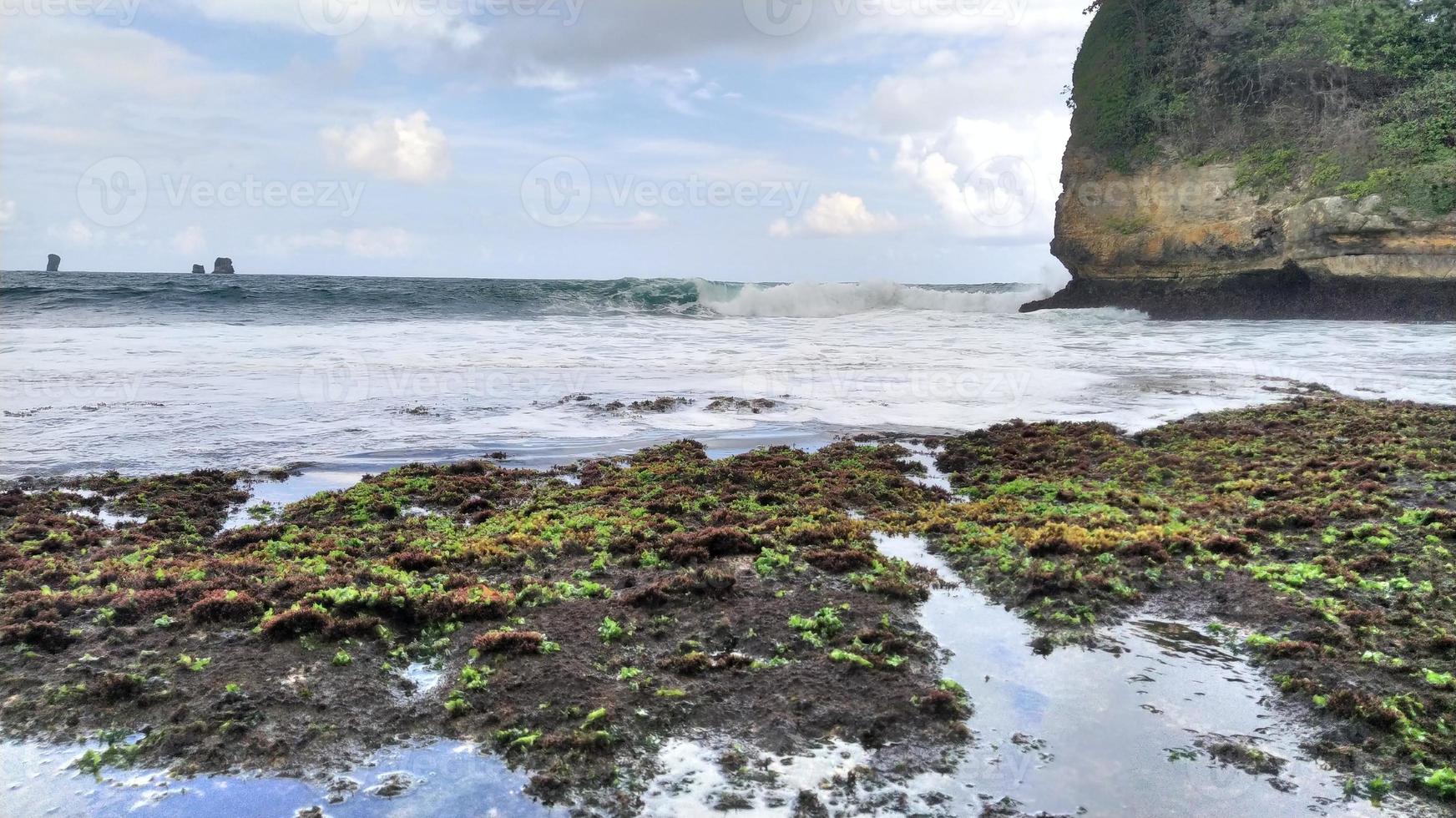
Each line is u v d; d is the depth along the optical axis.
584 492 13.70
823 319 52.16
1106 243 54.69
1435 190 41.75
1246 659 8.14
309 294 48.34
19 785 6.21
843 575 10.02
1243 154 50.12
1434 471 13.93
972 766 6.54
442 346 31.86
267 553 10.86
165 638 8.15
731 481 14.44
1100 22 60.12
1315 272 45.22
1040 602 9.31
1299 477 14.04
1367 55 49.16
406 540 11.46
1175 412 20.44
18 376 23.33
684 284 58.88
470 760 6.58
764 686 7.55
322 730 6.84
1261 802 6.12
